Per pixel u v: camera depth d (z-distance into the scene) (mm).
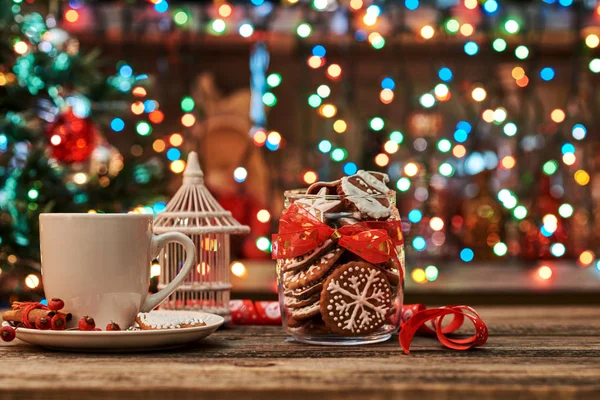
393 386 587
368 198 804
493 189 3428
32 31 2406
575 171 3441
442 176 3381
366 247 785
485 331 762
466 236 3209
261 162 3664
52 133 2232
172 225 1041
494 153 3535
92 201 2359
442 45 3580
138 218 793
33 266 2223
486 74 3732
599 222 3342
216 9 3475
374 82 3799
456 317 864
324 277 791
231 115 3744
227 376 628
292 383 599
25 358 720
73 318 791
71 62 2357
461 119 3645
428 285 2707
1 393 581
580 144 3502
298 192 850
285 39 3598
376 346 799
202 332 768
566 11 3463
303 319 796
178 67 3816
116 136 3533
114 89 2426
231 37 3592
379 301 799
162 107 3768
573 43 3568
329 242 790
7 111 2371
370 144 3400
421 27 3363
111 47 3729
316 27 3467
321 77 3766
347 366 678
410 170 2914
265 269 2936
